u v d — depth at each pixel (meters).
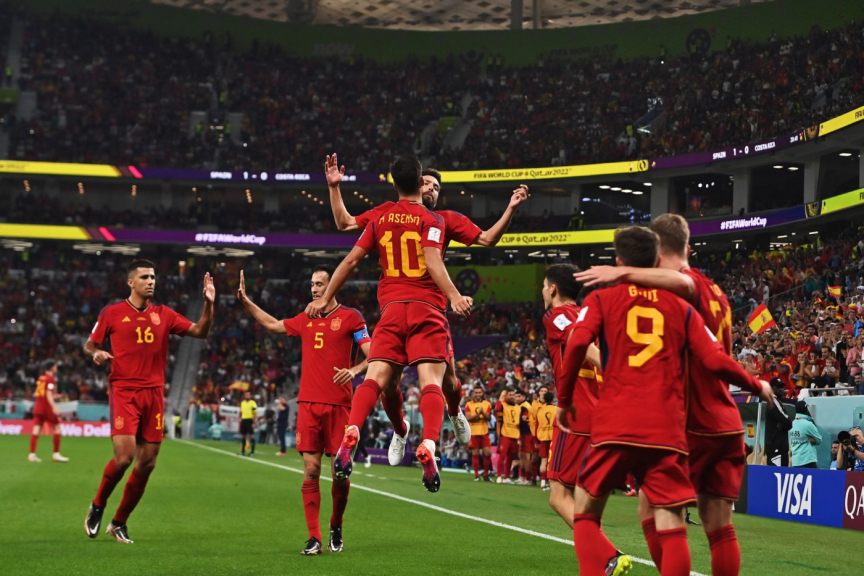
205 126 47.16
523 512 11.84
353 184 42.91
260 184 43.44
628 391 4.45
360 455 28.14
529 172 39.09
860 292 22.23
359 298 43.06
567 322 6.34
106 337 8.24
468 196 44.03
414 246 5.59
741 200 35.81
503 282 39.66
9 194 45.66
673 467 4.37
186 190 46.62
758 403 13.48
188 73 49.75
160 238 42.75
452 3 48.34
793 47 37.59
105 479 8.06
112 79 48.38
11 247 45.25
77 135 45.38
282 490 14.52
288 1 49.75
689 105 38.62
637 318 4.51
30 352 40.88
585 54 45.69
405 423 6.37
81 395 38.94
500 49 48.03
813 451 12.35
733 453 4.91
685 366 4.59
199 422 38.91
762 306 19.52
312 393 7.91
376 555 7.45
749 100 36.75
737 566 4.84
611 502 14.27
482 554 7.59
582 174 38.06
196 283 45.97
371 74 49.72
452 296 5.39
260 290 45.34
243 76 50.03
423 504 12.79
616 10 46.47
